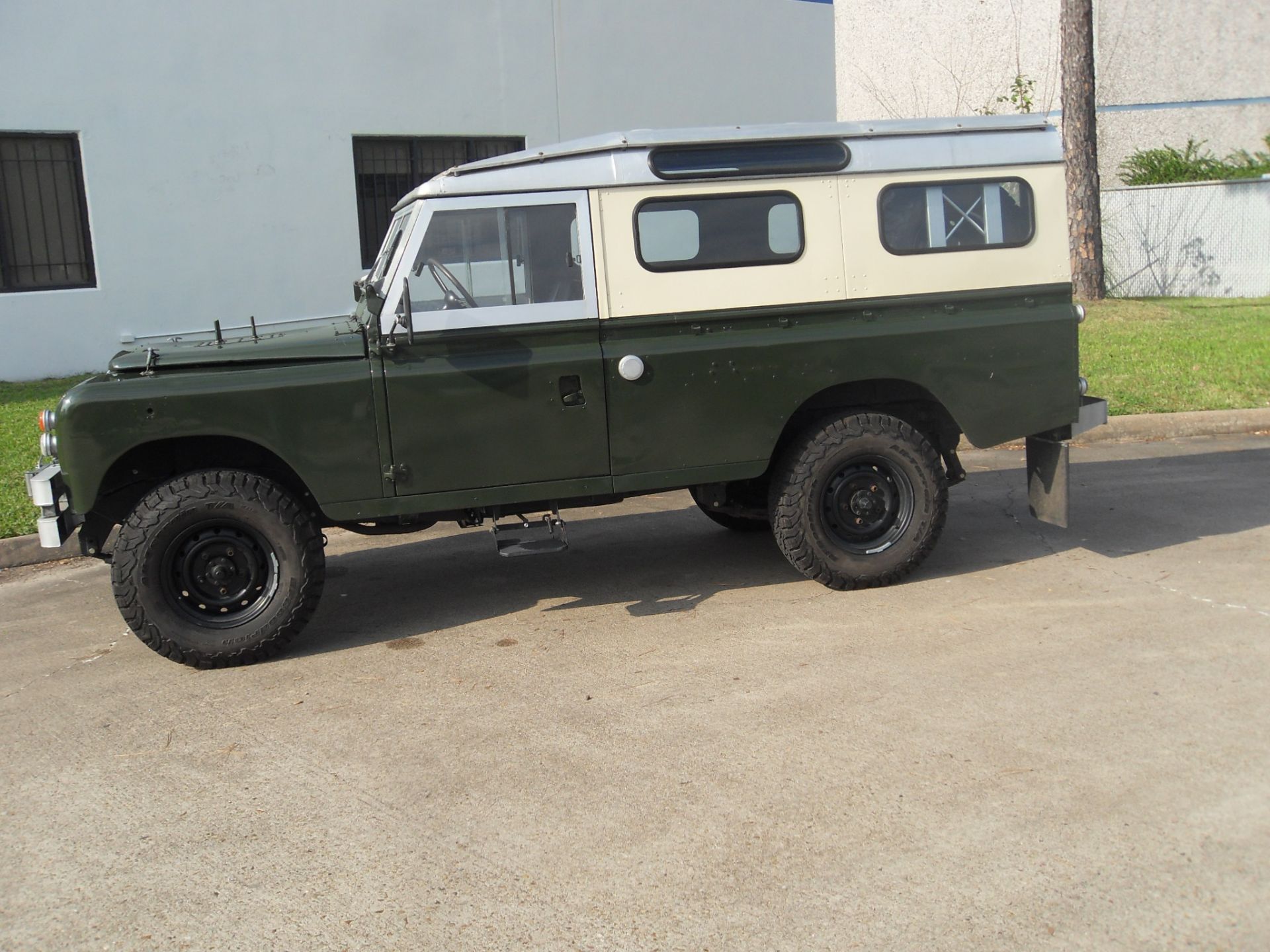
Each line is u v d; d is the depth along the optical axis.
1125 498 7.83
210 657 5.28
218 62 13.28
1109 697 4.53
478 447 5.51
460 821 3.79
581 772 4.09
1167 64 20.88
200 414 5.21
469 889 3.38
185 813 3.94
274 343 5.50
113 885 3.50
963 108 21.23
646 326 5.63
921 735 4.25
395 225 6.14
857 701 4.59
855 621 5.57
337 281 14.38
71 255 12.94
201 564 5.32
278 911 3.32
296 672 5.29
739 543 7.18
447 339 5.44
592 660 5.22
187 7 13.02
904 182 5.84
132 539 5.16
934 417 6.28
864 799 3.79
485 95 15.18
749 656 5.16
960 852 3.45
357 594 6.53
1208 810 3.63
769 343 5.72
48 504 5.34
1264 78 20.88
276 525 5.27
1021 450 9.76
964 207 5.93
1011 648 5.11
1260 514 7.22
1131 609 5.57
